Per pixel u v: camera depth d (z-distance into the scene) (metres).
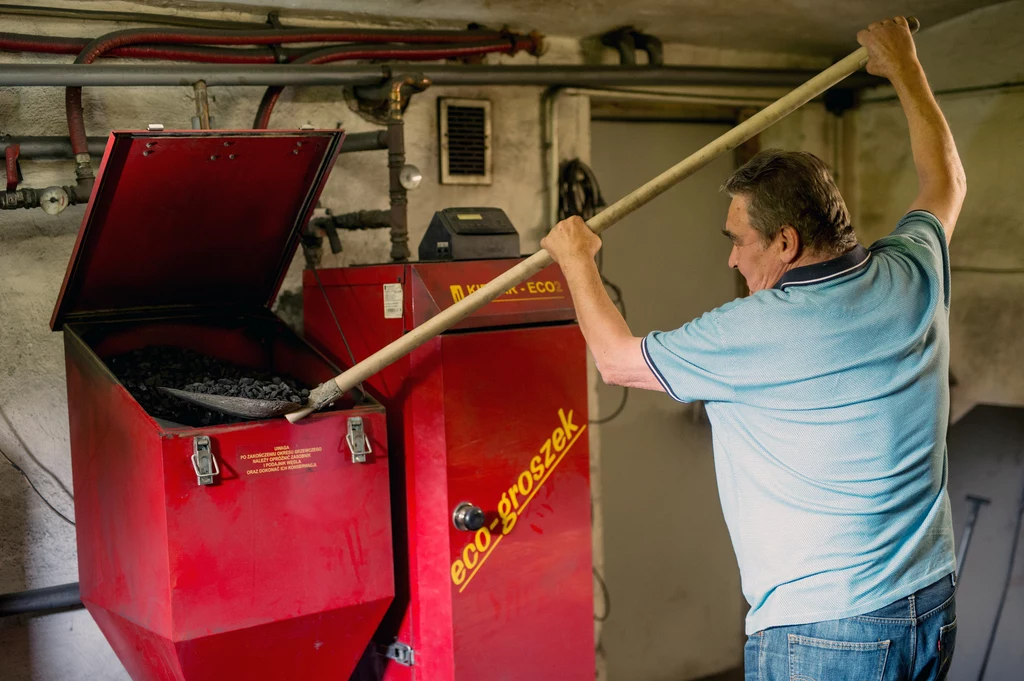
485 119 3.29
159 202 2.22
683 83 3.53
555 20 3.23
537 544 2.43
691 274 4.10
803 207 1.59
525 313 2.39
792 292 1.56
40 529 2.56
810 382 1.53
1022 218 3.59
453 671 2.30
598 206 3.53
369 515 2.25
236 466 2.05
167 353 2.50
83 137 2.43
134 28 2.53
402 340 2.06
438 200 3.22
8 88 2.48
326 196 2.97
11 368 2.51
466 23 3.20
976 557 3.70
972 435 3.76
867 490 1.52
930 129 1.86
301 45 2.88
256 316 2.67
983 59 3.66
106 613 2.30
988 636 3.64
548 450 2.44
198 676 2.08
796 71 3.80
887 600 1.53
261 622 2.10
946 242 1.78
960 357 3.81
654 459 3.99
